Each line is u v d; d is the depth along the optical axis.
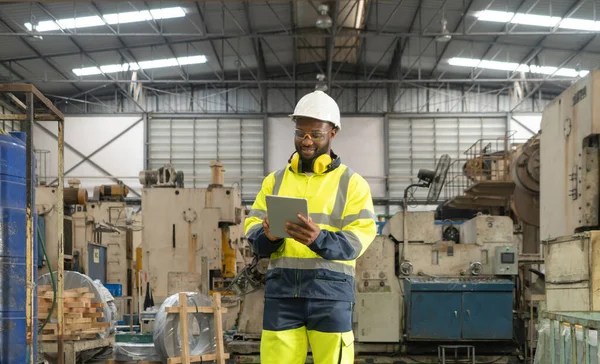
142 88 28.41
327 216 3.66
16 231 5.15
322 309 3.57
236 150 28.12
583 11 20.28
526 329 10.61
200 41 24.67
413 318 10.27
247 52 26.28
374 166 27.91
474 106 28.42
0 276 5.04
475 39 23.80
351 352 3.65
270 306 3.65
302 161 3.78
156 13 21.55
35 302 5.55
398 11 22.58
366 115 28.09
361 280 10.65
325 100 3.74
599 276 6.06
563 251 6.60
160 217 12.84
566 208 7.61
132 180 27.77
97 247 14.23
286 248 3.64
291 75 29.11
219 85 28.84
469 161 17.23
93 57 24.72
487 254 10.73
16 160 5.21
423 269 10.70
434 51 25.61
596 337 4.75
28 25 21.50
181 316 7.66
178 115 28.12
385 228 11.94
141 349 8.52
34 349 5.47
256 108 28.75
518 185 13.04
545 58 24.52
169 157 28.12
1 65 24.47
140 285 12.47
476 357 10.46
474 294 10.30
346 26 24.97
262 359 3.65
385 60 27.92
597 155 7.15
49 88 27.53
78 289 8.93
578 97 7.32
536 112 27.61
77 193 14.19
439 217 18.70
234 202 12.92
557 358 5.27
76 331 8.61
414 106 28.48
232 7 21.77
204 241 12.74
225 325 10.51
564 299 6.56
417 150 27.95
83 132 27.84
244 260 14.88
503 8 20.81
